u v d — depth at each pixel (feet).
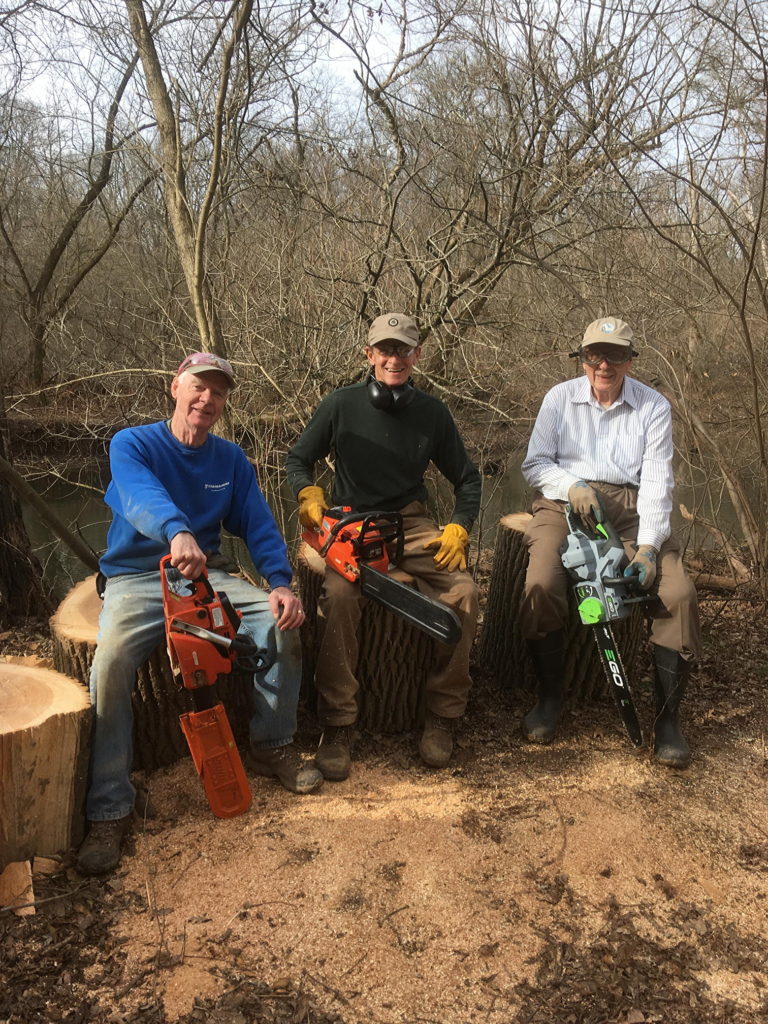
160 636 7.94
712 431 16.56
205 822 7.89
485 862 7.41
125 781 7.44
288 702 8.34
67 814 7.15
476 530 20.03
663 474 9.59
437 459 10.21
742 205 14.62
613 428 9.92
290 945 6.40
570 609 10.17
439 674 9.17
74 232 31.17
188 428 8.39
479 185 16.24
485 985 6.09
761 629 13.17
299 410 18.38
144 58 14.16
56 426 23.86
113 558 8.37
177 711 8.69
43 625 12.65
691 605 8.99
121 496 7.95
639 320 16.12
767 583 14.16
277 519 16.96
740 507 14.74
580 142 15.42
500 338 18.37
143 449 8.33
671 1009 5.90
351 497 9.84
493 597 11.25
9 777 6.74
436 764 9.00
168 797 8.30
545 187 16.81
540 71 14.55
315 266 19.29
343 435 9.69
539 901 6.96
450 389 18.38
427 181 17.94
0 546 12.53
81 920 6.56
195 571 7.32
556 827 7.95
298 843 7.59
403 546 9.30
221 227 20.36
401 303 18.61
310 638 9.96
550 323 18.60
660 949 6.48
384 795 8.45
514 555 10.66
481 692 10.93
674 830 7.98
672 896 7.09
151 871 7.19
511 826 7.95
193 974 6.08
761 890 7.23
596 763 9.20
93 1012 5.74
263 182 17.78
